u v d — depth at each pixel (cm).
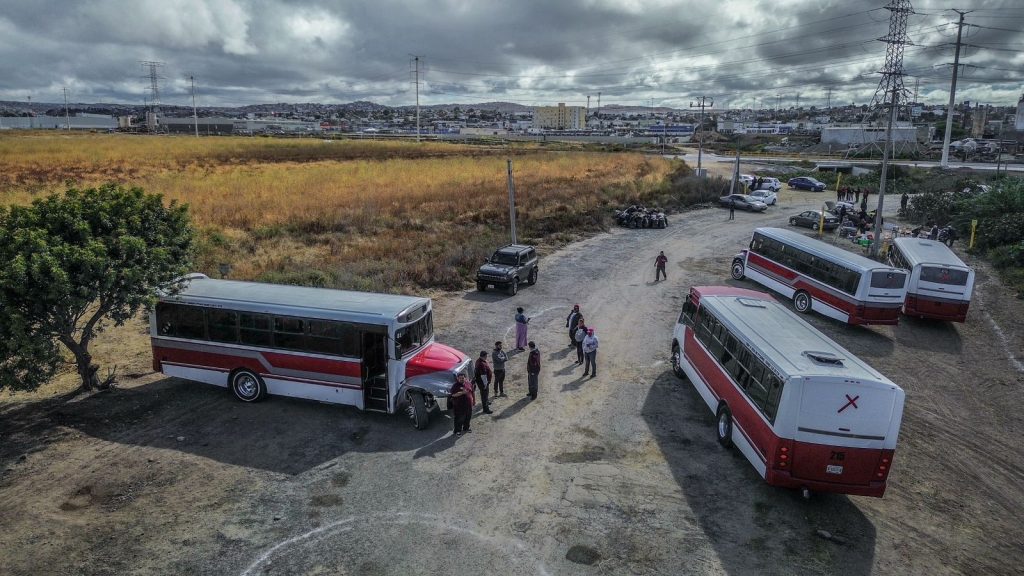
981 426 1528
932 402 1669
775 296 2727
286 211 3953
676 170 7419
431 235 3503
